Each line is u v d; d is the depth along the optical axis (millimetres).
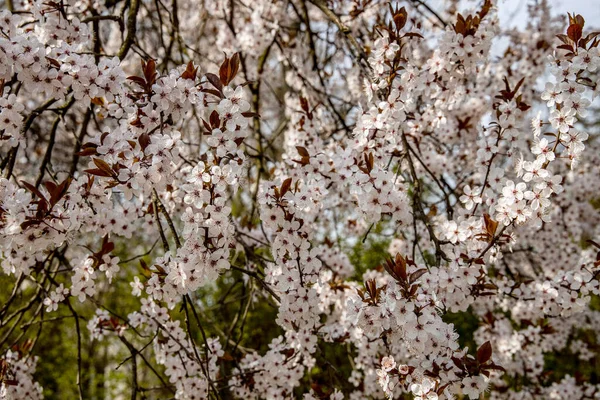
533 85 4477
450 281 2383
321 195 2484
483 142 2773
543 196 2215
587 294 2783
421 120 3387
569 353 7078
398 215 2416
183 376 3104
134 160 2137
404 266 2072
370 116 2619
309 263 2500
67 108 3023
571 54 2164
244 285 4586
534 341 3932
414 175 2781
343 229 5004
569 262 4684
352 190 2369
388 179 2354
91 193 2385
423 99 3275
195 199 2064
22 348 3420
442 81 2977
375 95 2912
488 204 2674
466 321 7438
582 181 5520
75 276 2508
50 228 2053
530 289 3105
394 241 4918
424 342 2023
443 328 2078
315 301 2594
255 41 4434
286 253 2559
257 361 3273
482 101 4176
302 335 2859
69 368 9359
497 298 4355
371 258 7121
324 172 2713
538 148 2252
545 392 4691
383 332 2260
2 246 2188
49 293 3070
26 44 2033
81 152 2137
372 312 2121
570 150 2189
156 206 2334
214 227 2061
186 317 2338
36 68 2057
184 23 6516
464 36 2666
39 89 2127
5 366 3086
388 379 2160
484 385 2045
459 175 4418
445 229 2602
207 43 6492
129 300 8609
